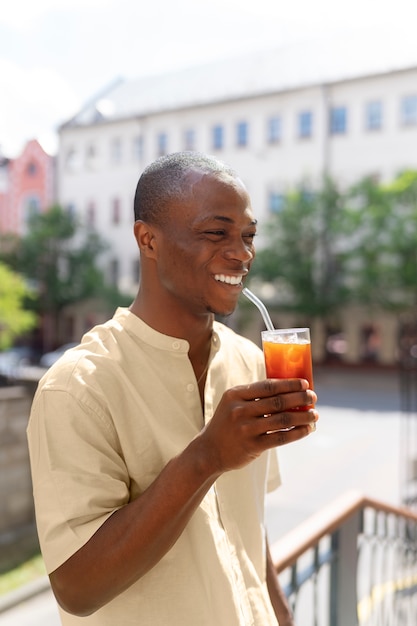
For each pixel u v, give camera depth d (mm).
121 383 1061
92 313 32500
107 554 909
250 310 26156
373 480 9602
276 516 7875
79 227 32312
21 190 34875
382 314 25609
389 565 5164
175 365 1129
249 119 28797
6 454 7164
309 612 4625
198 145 30203
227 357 1287
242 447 882
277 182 28156
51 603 5430
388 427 14523
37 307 31438
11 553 6551
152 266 1138
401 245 23172
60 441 988
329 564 2240
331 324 27312
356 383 22922
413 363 7395
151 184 1110
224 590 1065
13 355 27781
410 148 25438
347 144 26672
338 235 25312
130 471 1050
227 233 1078
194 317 1151
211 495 1122
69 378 1019
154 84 35094
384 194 23969
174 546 1049
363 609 3715
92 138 33219
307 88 27109
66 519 959
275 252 25875
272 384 884
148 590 1024
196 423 1134
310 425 898
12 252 31000
